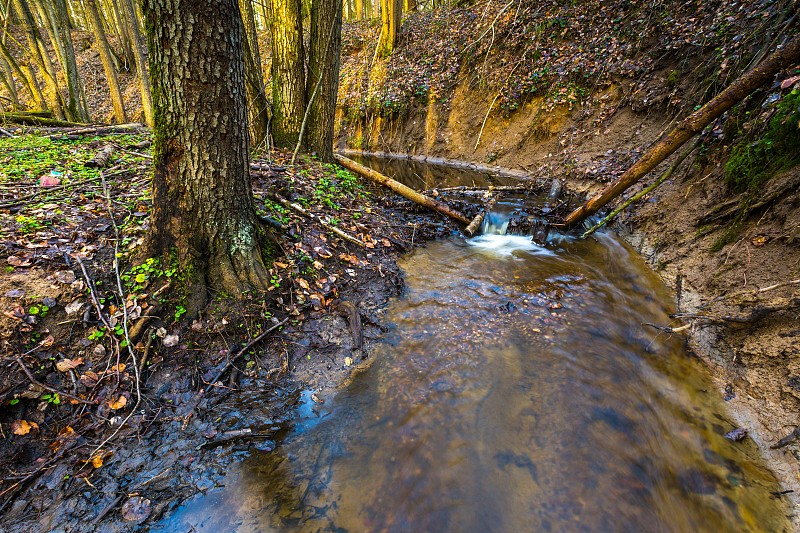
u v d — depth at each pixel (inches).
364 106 652.7
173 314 125.7
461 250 236.2
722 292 148.8
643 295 178.5
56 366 105.4
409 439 108.5
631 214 246.1
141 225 149.8
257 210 170.9
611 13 403.9
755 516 89.3
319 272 167.6
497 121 472.4
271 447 105.0
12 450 91.9
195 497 91.4
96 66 916.6
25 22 452.4
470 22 588.7
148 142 272.4
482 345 147.4
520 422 114.0
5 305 107.0
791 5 225.6
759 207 155.3
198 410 111.3
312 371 130.6
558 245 244.4
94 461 95.3
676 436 109.9
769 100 180.2
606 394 124.4
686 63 300.7
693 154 227.9
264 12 335.3
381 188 335.9
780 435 103.9
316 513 89.0
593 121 364.8
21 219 139.6
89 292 120.6
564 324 161.2
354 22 959.0
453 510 90.5
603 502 92.5
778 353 116.7
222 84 120.6
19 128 325.1
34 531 82.1
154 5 105.0
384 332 153.5
